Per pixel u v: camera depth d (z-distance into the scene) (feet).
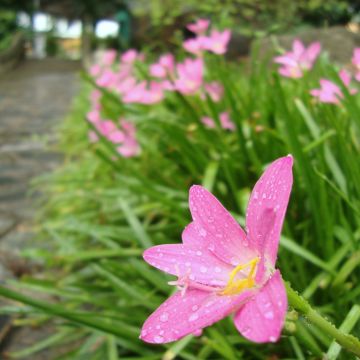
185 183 1.94
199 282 0.58
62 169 3.19
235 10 4.77
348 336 0.56
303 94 1.60
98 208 2.34
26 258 2.26
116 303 1.66
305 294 1.17
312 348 0.83
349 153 1.21
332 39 3.62
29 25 19.45
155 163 2.13
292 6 5.38
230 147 1.83
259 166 1.53
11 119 6.53
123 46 13.88
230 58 5.37
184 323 0.52
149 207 1.82
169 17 5.71
